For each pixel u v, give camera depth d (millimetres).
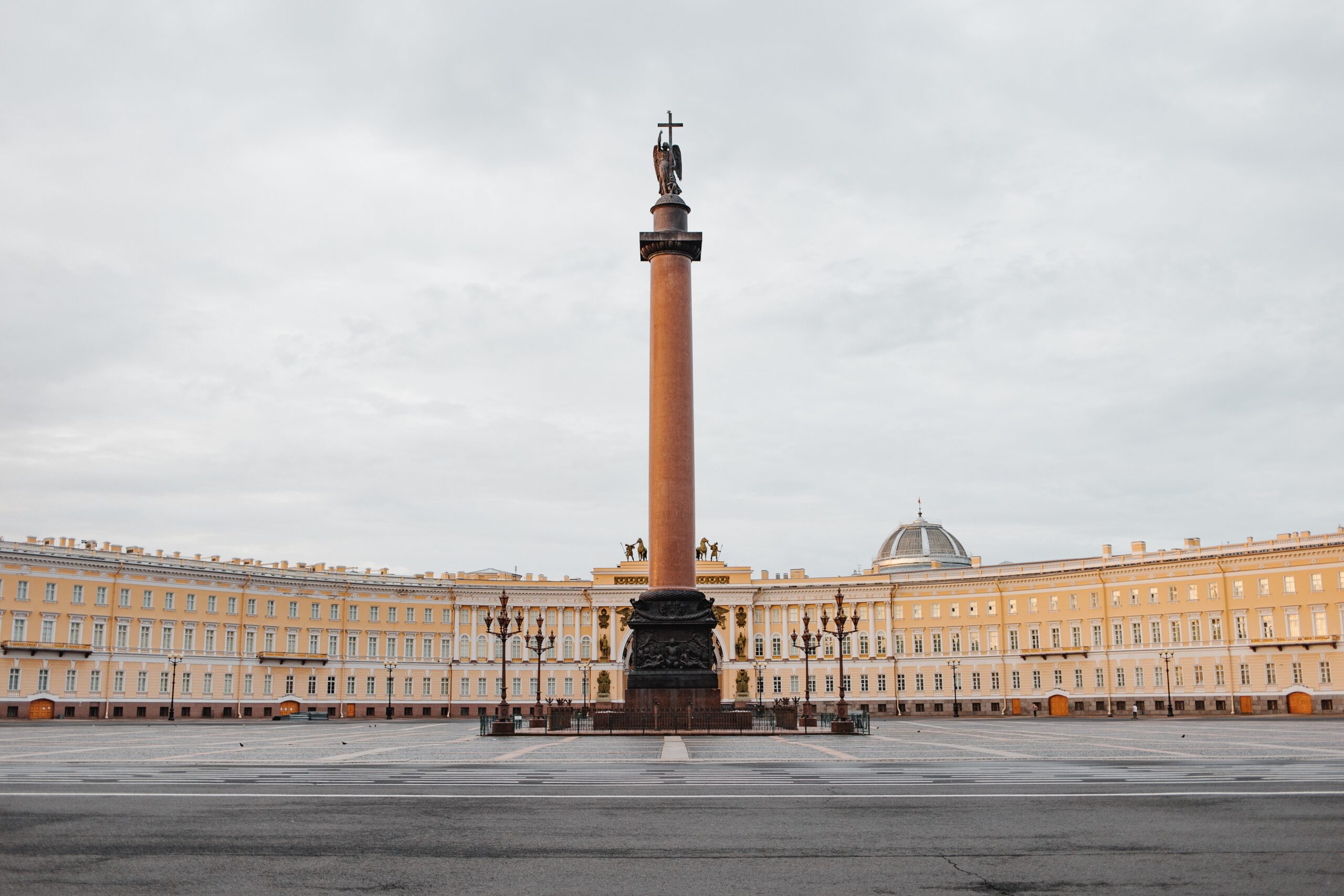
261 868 14172
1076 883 13086
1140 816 18547
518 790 23719
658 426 56438
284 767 31000
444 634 136500
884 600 135375
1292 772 27469
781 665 137875
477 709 135500
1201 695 110625
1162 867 14016
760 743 45688
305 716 103688
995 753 37875
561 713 57125
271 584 123188
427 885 13141
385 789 23984
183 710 113438
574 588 139000
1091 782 24922
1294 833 16578
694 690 55000
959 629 130500
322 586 128000
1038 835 16625
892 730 63969
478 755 37625
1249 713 106125
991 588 128750
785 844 16000
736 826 17797
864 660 134875
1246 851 15062
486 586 137875
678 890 12844
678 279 57656
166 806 20453
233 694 118562
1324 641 102062
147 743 47250
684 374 56875
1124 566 118188
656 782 25891
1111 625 118875
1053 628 123625
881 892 12672
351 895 12562
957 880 13336
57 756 36625
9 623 100125
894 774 27938
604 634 138250
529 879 13469
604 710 58812
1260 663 106938
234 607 119750
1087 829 17188
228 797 22188
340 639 129250
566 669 137375
